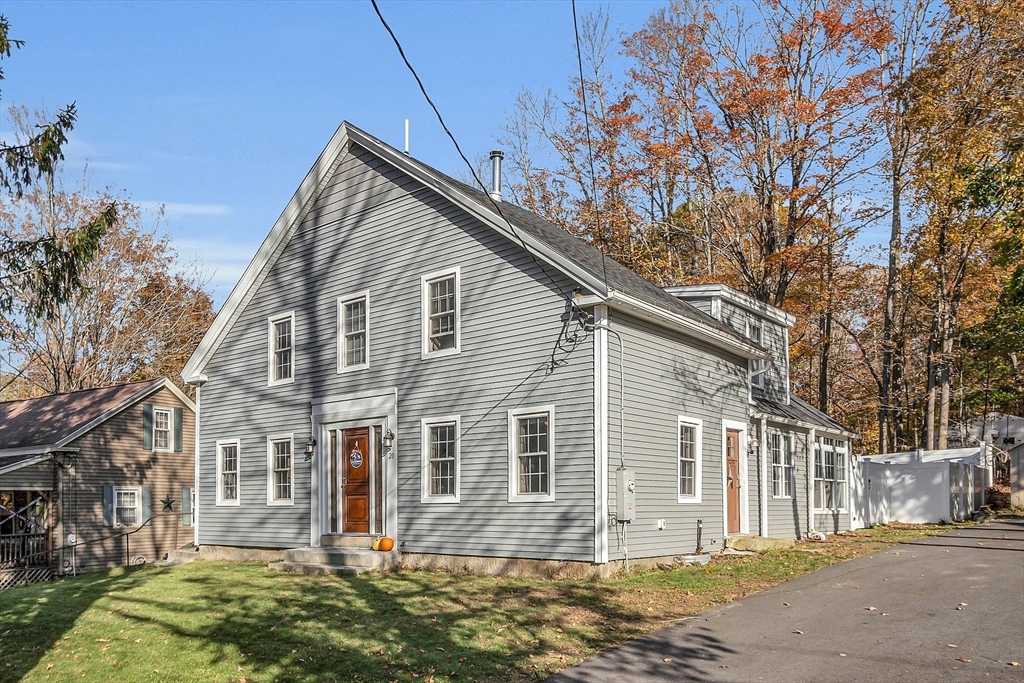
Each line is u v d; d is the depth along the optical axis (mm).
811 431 24703
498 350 16766
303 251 20891
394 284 18781
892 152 32438
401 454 18141
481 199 17938
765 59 29969
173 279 44875
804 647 10172
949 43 29031
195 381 23016
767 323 25641
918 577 14922
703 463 18453
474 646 10570
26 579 26703
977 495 32844
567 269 15609
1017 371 46000
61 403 33406
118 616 13312
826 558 17719
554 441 15750
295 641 11117
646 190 34719
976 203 21656
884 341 37594
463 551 16797
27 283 15820
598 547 14891
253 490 21344
